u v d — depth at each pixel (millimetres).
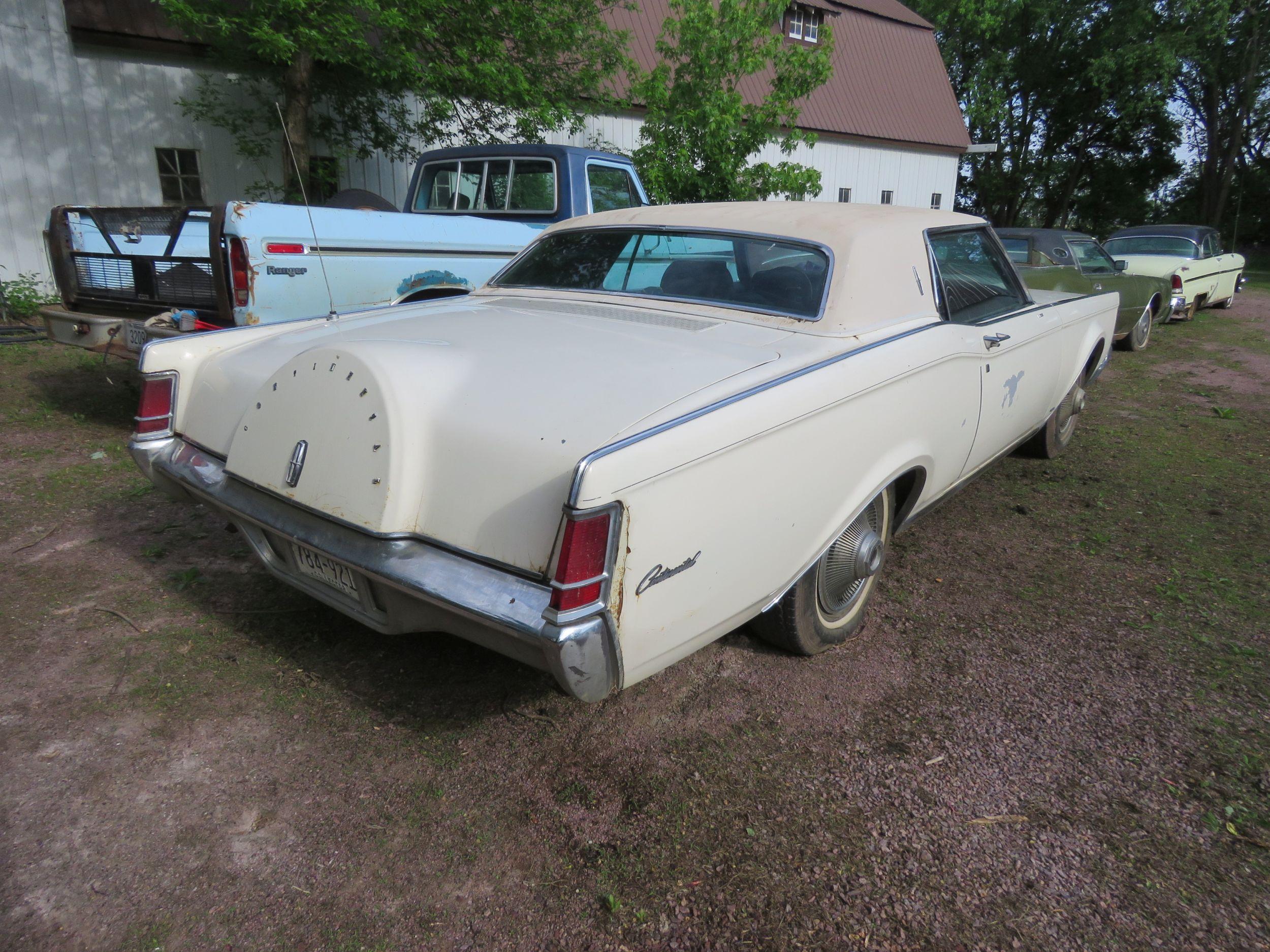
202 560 3402
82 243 4879
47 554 3395
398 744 2320
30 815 1995
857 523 2713
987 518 4148
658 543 1865
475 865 1913
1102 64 28422
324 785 2148
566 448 1824
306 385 2215
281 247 4082
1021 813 2098
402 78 9141
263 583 3221
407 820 2041
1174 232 12422
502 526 1865
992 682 2678
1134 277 9016
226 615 2965
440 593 1870
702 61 10422
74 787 2092
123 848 1914
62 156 9570
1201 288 12180
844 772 2238
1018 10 29469
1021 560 3652
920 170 22234
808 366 2340
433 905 1801
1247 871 1921
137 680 2551
